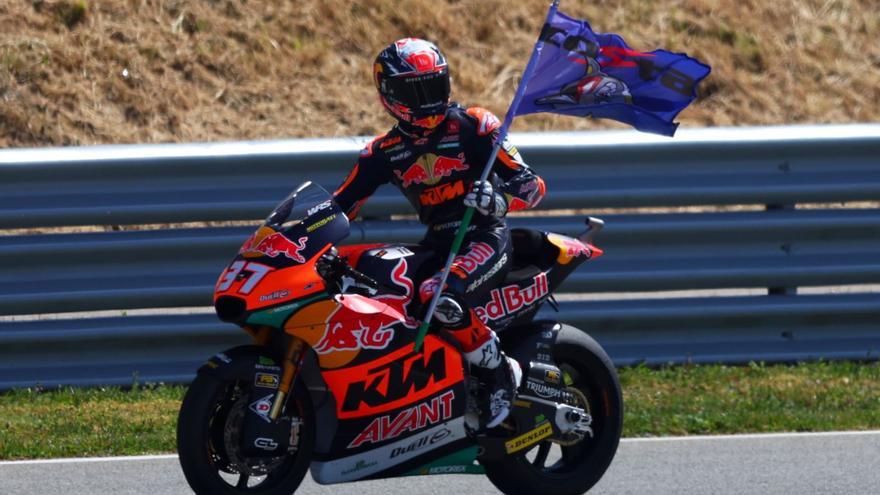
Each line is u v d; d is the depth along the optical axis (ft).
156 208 93.91
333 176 96.78
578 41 67.87
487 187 59.67
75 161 92.73
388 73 60.23
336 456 60.23
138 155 93.66
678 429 82.38
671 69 67.87
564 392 67.21
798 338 102.68
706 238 101.04
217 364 57.11
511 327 67.77
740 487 69.05
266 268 57.41
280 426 57.57
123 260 94.02
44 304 92.38
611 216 100.12
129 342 93.76
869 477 71.00
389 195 97.14
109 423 82.79
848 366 99.86
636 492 68.28
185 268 95.09
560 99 68.54
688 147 100.07
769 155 101.55
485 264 62.44
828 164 103.04
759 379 96.58
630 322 99.45
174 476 70.95
